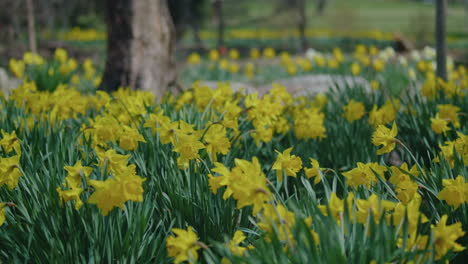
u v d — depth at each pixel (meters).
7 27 16.58
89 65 9.43
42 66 7.24
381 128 2.70
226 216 2.55
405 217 1.79
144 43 6.09
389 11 58.16
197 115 3.60
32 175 2.60
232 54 14.03
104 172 2.31
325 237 1.77
